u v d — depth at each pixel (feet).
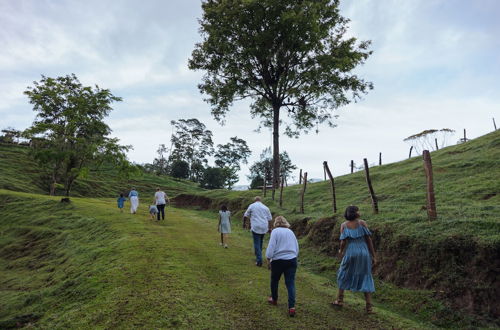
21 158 177.47
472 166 52.29
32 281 35.86
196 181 292.81
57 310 21.97
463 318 18.76
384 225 30.01
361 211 39.65
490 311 18.38
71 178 95.50
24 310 24.86
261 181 177.99
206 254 32.35
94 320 17.54
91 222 56.75
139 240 37.01
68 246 47.44
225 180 247.29
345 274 19.06
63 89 102.42
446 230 24.58
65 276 31.83
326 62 83.71
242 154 309.63
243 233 51.60
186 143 295.89
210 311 18.11
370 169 81.56
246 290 21.94
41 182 150.82
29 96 99.40
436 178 51.55
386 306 22.09
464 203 36.06
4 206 83.41
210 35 88.02
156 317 17.11
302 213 50.90
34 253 51.31
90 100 103.40
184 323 16.51
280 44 86.74
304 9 79.92
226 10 82.02
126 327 16.19
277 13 80.07
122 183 191.11
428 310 20.43
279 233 18.67
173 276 23.75
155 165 304.30
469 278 20.42
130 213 66.08
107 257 31.86
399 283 24.23
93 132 105.09
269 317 17.70
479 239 21.43
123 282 22.72
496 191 38.27
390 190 52.44
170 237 40.91
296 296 21.61
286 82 92.38
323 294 22.67
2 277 42.11
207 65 93.20
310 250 36.42
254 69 92.38
